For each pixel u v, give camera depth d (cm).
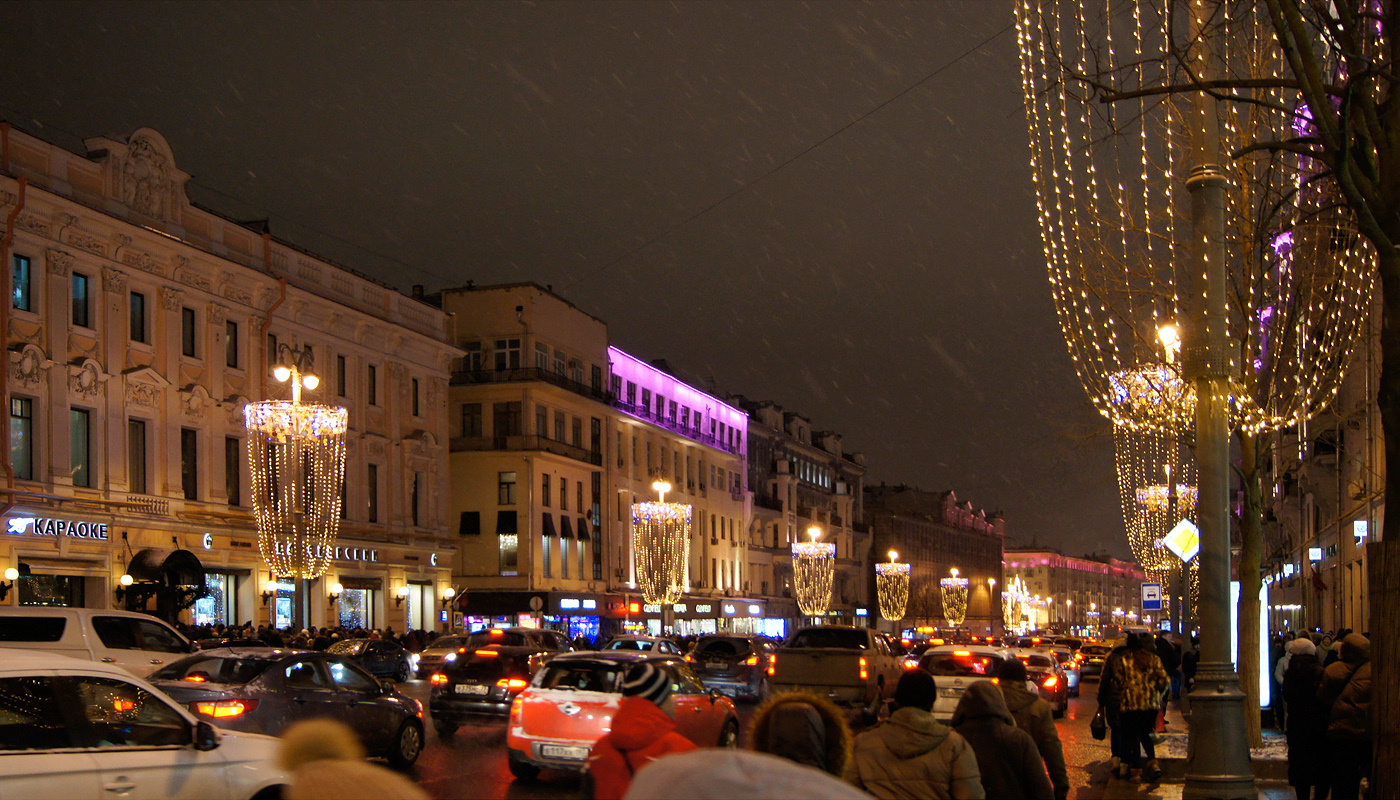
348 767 325
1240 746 1220
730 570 8400
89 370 3503
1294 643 1344
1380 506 3080
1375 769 877
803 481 10044
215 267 4041
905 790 682
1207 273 1288
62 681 907
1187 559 1656
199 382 3978
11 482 3209
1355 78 845
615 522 6812
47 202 3350
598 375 6844
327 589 4509
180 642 2030
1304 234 1775
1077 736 2548
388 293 5097
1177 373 1908
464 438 5978
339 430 3516
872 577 11462
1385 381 902
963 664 2456
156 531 3722
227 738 998
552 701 1605
